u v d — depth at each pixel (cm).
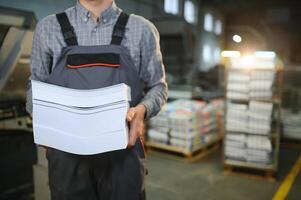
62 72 86
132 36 91
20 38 185
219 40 1051
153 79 97
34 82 81
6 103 206
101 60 85
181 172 328
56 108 81
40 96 81
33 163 248
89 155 90
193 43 559
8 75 195
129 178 92
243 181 305
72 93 79
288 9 999
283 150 423
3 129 211
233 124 315
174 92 406
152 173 323
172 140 368
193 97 407
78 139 81
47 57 93
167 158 371
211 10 955
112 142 80
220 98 471
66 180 92
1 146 253
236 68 304
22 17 198
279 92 297
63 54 87
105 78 85
